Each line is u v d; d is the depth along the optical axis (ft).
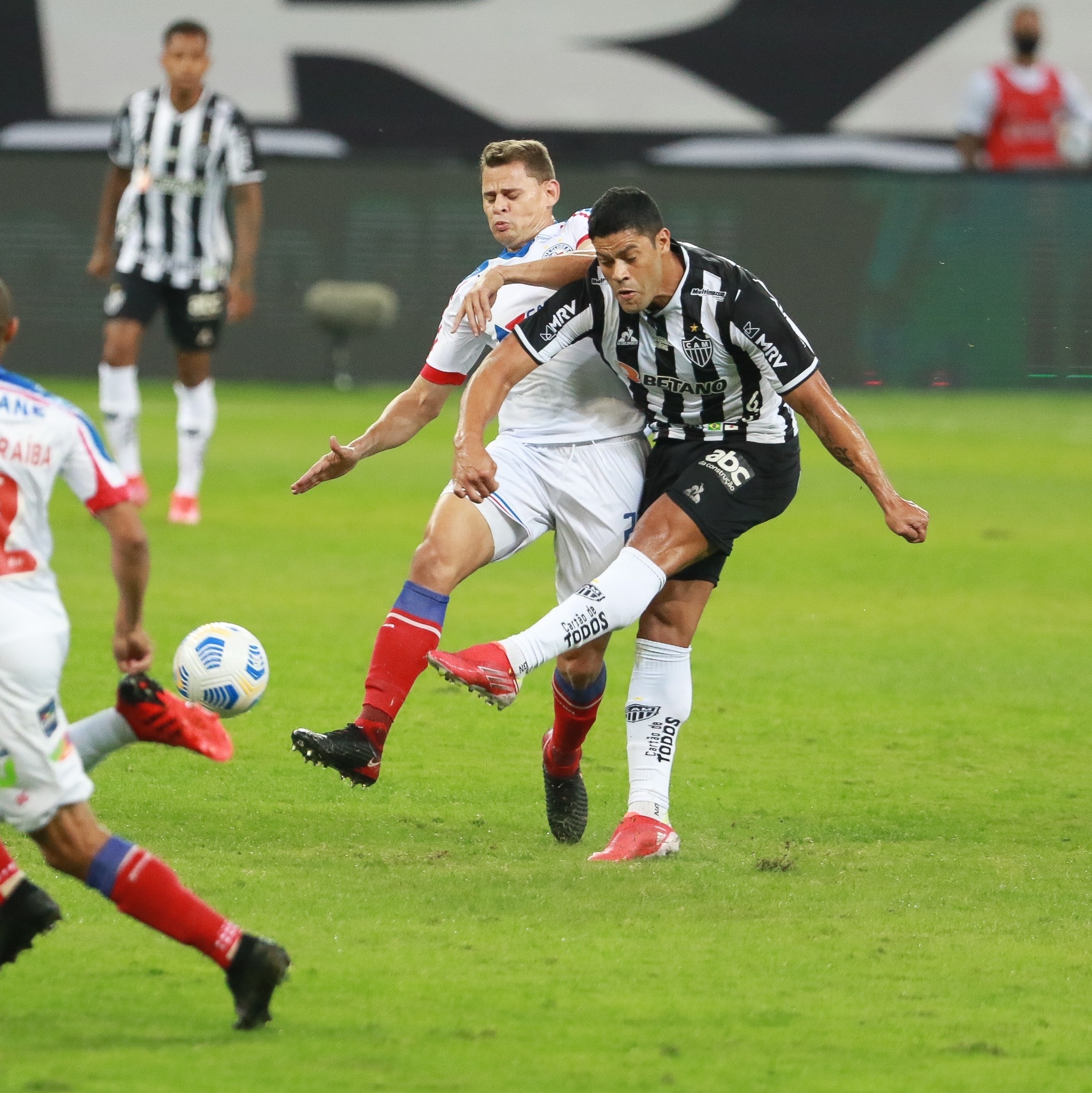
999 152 248.93
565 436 58.65
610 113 257.75
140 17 249.96
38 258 242.58
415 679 54.70
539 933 45.98
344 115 254.47
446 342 59.47
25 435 38.37
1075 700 80.79
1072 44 261.24
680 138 258.16
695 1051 37.52
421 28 254.27
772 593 108.27
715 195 247.09
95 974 41.93
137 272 126.52
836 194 247.09
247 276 130.41
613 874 52.26
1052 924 47.88
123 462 129.90
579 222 59.36
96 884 38.29
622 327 55.42
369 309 243.60
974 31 257.75
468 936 45.60
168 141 125.18
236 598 98.84
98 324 243.60
